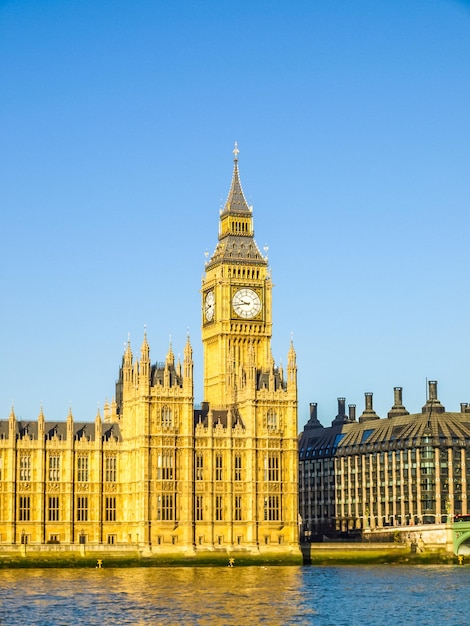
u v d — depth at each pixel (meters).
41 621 182.38
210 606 198.25
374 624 181.75
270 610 194.50
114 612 191.00
